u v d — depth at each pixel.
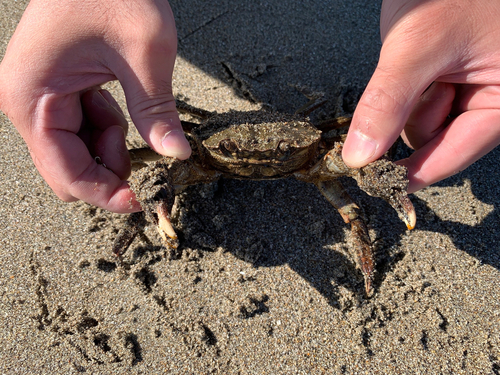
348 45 0.32
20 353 0.21
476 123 0.20
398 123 0.18
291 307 0.22
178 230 0.24
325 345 0.21
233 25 0.33
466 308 0.23
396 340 0.22
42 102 0.19
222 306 0.22
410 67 0.18
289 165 0.23
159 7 0.19
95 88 0.23
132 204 0.21
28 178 0.26
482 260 0.24
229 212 0.25
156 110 0.19
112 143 0.22
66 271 0.23
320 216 0.25
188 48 0.32
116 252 0.22
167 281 0.23
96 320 0.22
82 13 0.18
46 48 0.18
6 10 0.33
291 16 0.34
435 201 0.26
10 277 0.23
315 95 0.29
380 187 0.20
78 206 0.25
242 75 0.31
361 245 0.23
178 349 0.21
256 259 0.24
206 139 0.22
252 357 0.21
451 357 0.21
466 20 0.18
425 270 0.24
